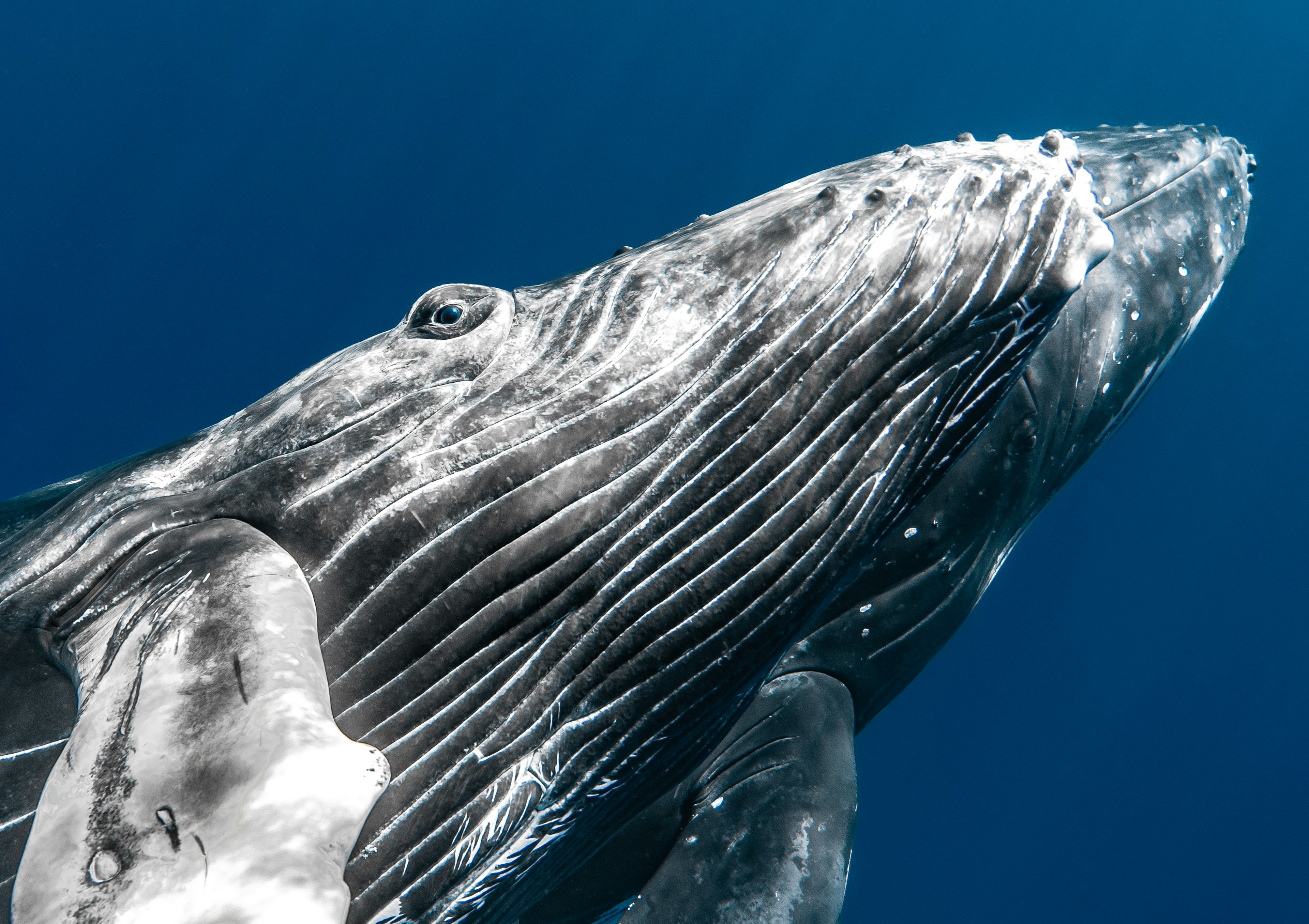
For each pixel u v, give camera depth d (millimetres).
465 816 3826
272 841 2340
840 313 4141
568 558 3869
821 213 4211
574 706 4012
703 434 4023
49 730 3449
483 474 3814
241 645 2947
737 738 5930
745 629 4273
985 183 4312
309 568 3684
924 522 6301
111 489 3906
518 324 4215
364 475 3793
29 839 2553
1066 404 6668
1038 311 4371
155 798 2518
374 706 3672
